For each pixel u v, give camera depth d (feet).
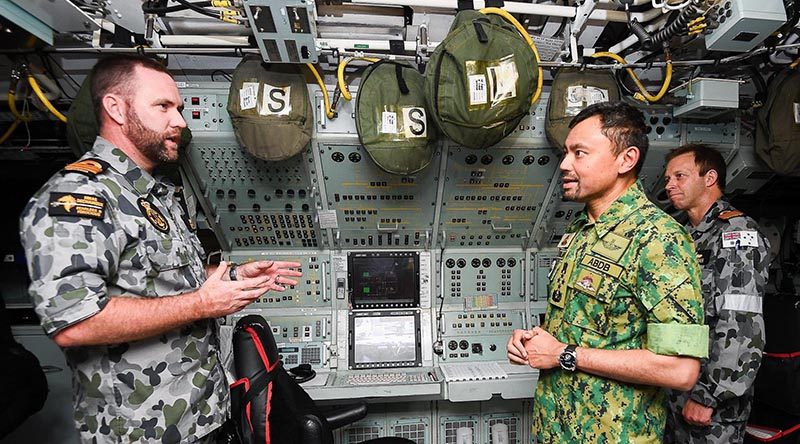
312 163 7.19
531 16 6.44
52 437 8.28
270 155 6.19
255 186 7.41
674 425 6.33
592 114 4.28
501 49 5.32
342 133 6.81
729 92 6.49
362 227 8.09
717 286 5.79
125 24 5.86
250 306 8.12
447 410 8.32
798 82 6.75
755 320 5.44
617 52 6.63
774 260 9.98
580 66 6.38
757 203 9.76
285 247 8.29
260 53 5.86
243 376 4.80
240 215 7.79
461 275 8.51
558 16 6.09
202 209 7.70
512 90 5.32
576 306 4.25
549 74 7.31
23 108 6.62
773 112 6.91
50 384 8.30
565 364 4.00
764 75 7.46
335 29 6.40
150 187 4.25
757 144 7.31
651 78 7.38
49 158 8.30
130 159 4.18
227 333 7.76
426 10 6.16
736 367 5.41
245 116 5.98
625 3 5.90
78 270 3.39
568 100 6.47
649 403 3.97
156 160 4.39
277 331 7.97
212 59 6.66
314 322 8.08
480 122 5.43
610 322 3.99
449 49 5.36
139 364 3.90
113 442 3.87
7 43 5.56
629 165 4.17
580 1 5.94
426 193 7.75
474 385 7.02
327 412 6.24
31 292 3.34
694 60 6.66
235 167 7.16
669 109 7.25
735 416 5.72
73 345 3.39
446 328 8.25
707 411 5.61
